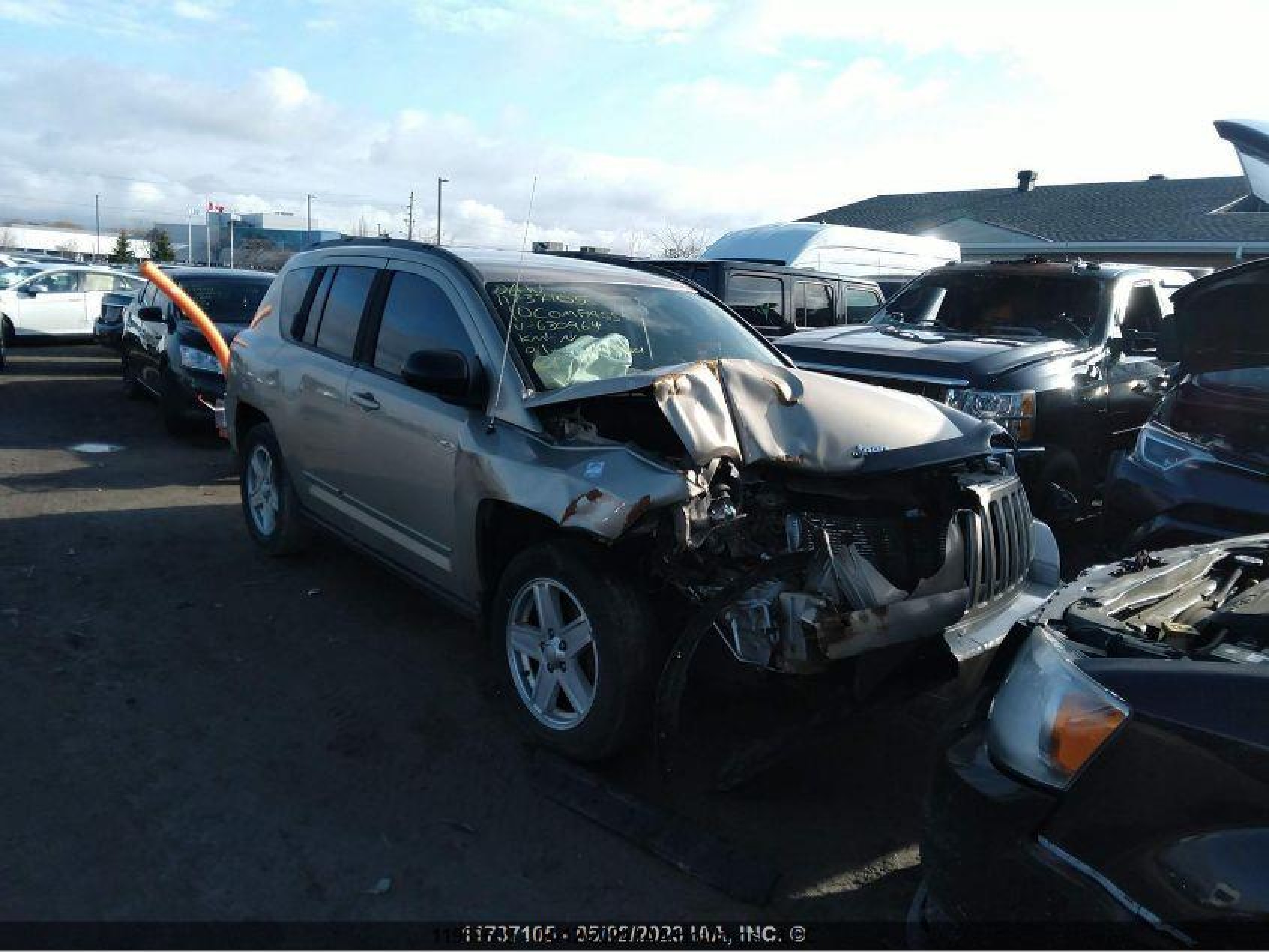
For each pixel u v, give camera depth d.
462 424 4.18
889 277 15.65
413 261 4.89
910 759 4.02
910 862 3.33
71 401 12.88
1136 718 2.09
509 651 3.99
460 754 3.90
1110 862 2.06
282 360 5.65
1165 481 5.11
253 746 3.90
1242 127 4.21
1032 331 7.66
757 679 3.74
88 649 4.73
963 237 27.31
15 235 86.06
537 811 3.53
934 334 7.44
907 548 4.02
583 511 3.51
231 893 3.00
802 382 4.11
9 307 18.20
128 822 3.33
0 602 5.29
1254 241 21.89
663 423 4.11
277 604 5.44
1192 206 24.88
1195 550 3.45
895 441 4.02
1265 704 2.00
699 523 3.53
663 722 3.31
